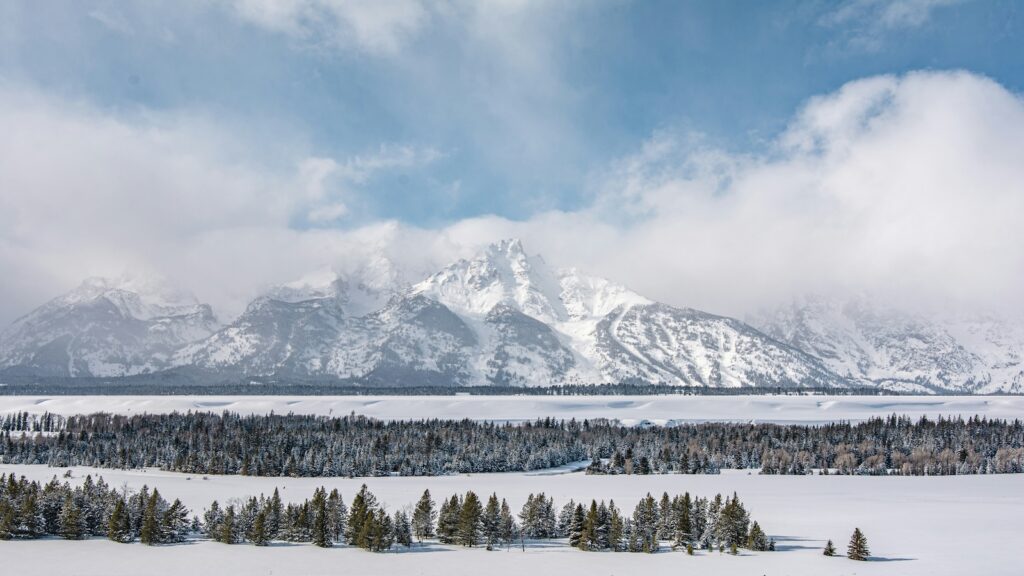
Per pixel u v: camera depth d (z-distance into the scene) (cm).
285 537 18500
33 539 18062
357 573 14862
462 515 18350
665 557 16662
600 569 15325
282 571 14988
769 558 16400
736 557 16562
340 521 18850
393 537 17812
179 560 15862
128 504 19275
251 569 15150
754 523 17650
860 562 15775
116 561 15725
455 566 15588
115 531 18000
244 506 19688
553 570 15238
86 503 19050
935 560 15912
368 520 17775
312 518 18838
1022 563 15562
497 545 18138
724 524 18050
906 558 16125
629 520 18538
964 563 15600
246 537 18388
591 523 17700
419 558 16425
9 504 18350
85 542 17800
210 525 18825
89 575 14612
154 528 17862
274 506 19062
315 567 15362
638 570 15212
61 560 15788
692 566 15638
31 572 14788
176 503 18762
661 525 18962
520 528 19612
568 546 18125
